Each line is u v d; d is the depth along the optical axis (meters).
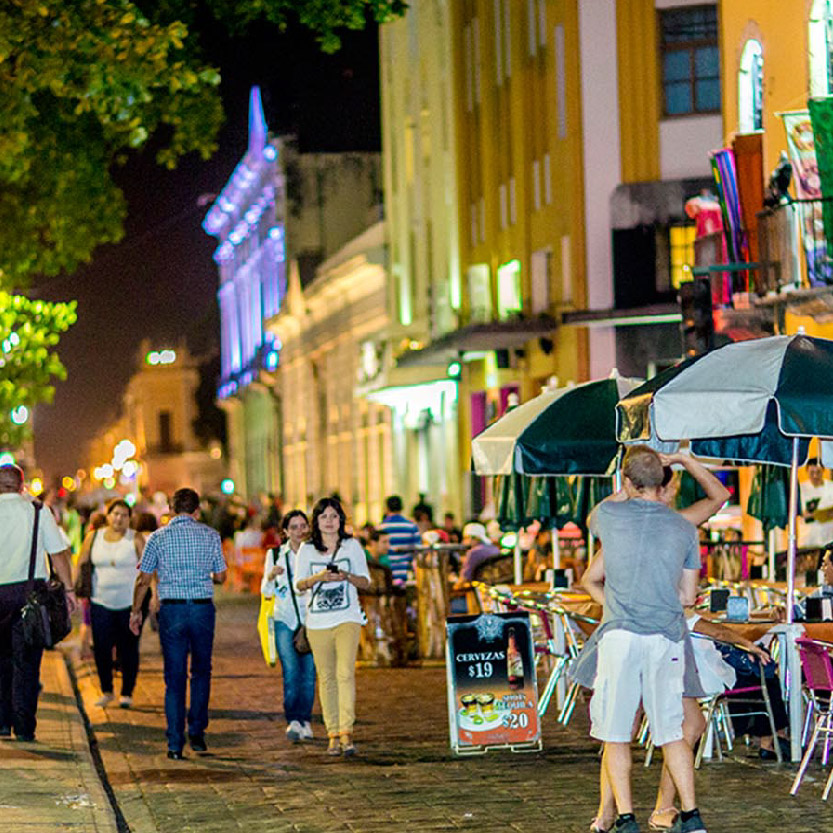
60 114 23.77
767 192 30.05
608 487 24.12
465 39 53.91
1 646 19.78
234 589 57.59
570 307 43.62
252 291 98.88
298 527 20.02
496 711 18.56
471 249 53.56
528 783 16.44
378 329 67.25
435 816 14.79
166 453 138.25
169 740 18.70
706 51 42.47
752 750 18.16
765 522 22.64
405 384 56.31
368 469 69.94
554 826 14.20
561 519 24.53
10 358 25.66
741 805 14.98
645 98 42.59
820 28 28.67
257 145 91.19
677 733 12.88
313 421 82.44
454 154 54.38
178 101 24.36
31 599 19.33
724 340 32.84
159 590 18.89
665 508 13.09
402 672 28.11
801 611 18.56
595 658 13.25
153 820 15.09
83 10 18.47
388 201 65.12
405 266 62.31
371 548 35.34
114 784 17.17
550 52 44.72
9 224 26.14
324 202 84.81
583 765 17.50
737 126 32.97
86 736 20.55
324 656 18.69
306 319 82.81
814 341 17.34
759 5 31.25
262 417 100.19
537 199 46.56
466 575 30.22
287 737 20.02
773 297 28.34
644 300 42.06
